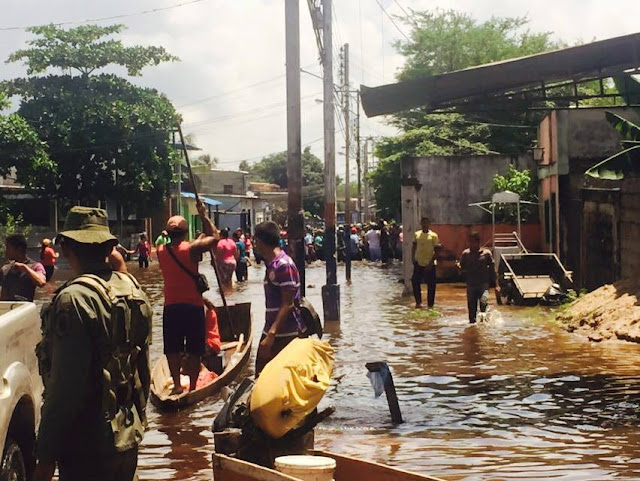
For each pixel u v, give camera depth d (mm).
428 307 19203
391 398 8617
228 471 5156
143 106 43375
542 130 26562
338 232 43844
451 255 28656
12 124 36156
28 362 5215
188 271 9625
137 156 43500
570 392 9938
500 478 6641
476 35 51938
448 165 28797
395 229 43000
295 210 15062
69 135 41406
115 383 4234
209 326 11094
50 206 43656
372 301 21703
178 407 9148
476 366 11742
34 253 42031
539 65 14016
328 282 17312
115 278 4445
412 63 52812
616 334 14000
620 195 18328
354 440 7879
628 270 17953
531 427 8320
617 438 7855
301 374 5750
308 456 5336
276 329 8430
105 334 4152
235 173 76000
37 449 4070
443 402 9500
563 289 20422
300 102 15031
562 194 23906
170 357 9719
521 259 21625
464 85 14438
